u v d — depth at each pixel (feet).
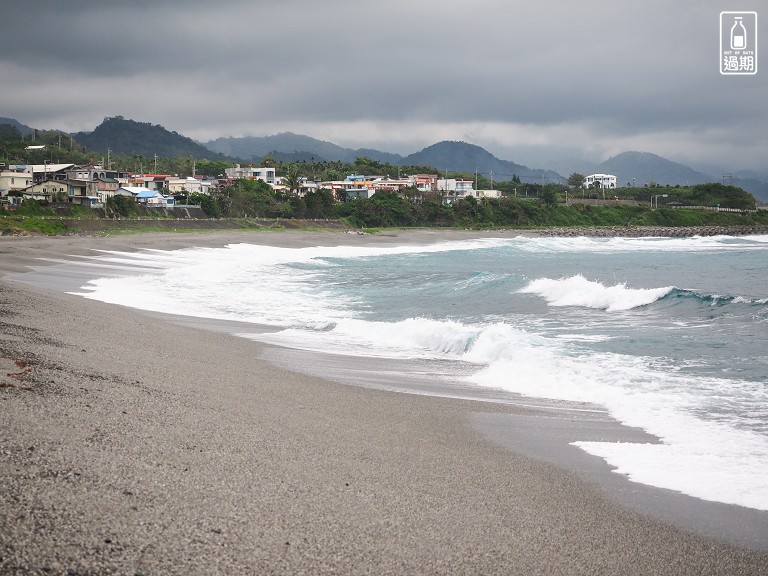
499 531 23.18
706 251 280.10
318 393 43.01
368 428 35.29
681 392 46.19
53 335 50.57
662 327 74.38
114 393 34.40
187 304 91.35
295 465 27.35
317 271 152.66
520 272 166.20
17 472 21.70
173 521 20.47
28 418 27.37
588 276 155.12
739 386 47.73
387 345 65.31
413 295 107.45
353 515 23.03
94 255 166.81
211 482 24.00
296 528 21.40
